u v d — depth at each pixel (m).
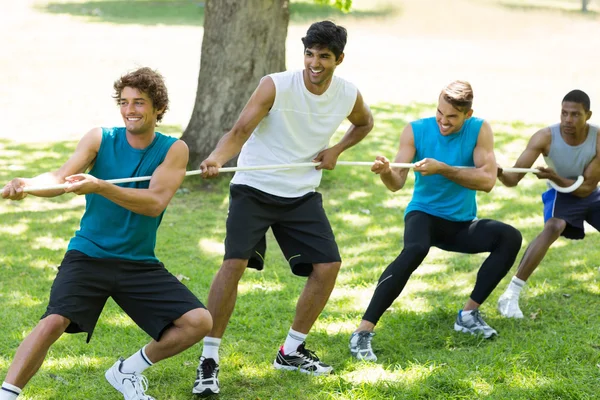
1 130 15.66
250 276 8.40
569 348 6.44
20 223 10.19
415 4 43.53
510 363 6.18
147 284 5.23
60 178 4.98
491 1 46.53
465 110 6.62
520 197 11.90
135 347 6.58
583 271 8.61
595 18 42.72
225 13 12.09
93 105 18.31
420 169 6.44
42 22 35.06
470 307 6.91
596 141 7.39
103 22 35.50
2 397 4.73
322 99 6.06
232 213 6.02
